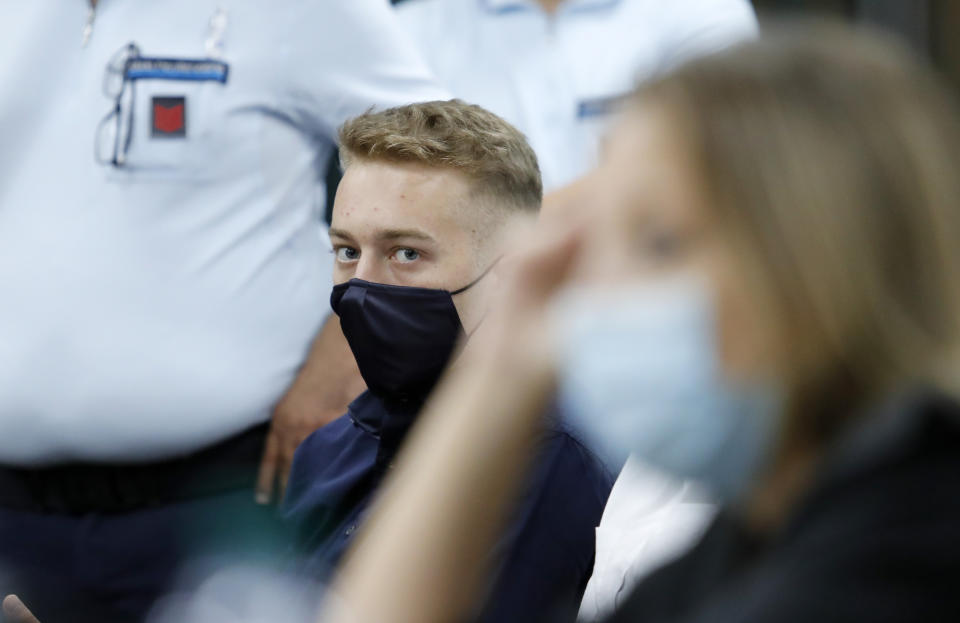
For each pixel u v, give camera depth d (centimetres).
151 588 701
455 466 236
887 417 201
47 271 704
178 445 695
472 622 397
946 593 193
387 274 511
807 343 199
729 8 759
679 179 209
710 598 236
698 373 206
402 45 743
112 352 694
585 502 435
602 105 755
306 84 713
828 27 220
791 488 215
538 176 533
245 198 709
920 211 199
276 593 528
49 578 709
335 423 563
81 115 715
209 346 698
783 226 199
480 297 508
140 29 714
